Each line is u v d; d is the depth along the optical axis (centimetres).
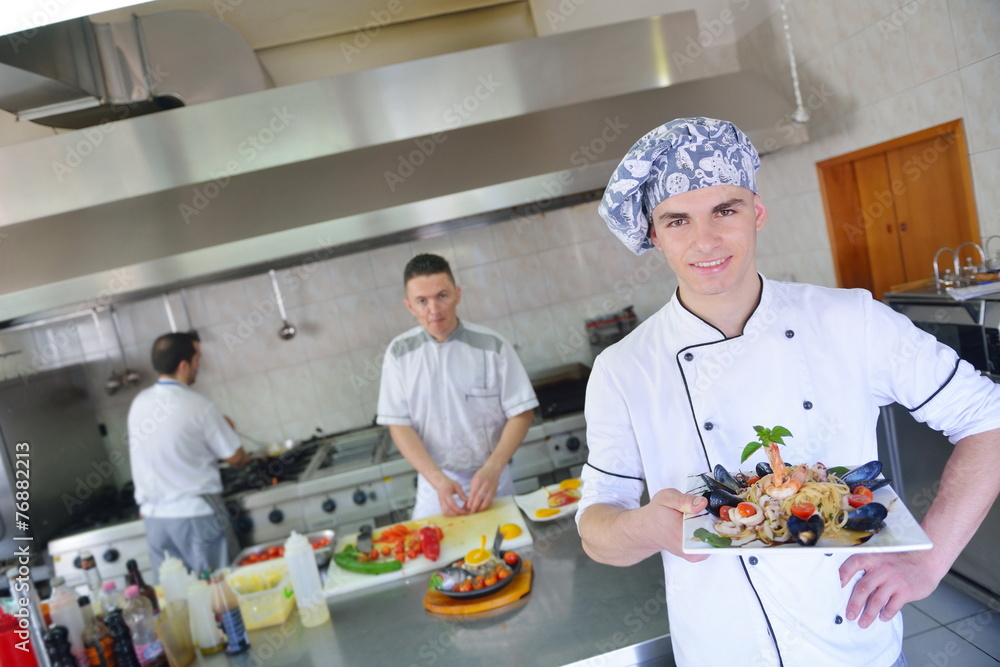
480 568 152
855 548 75
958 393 90
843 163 284
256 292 354
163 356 278
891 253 275
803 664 98
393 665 129
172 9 282
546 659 122
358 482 296
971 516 87
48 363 344
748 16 322
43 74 226
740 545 79
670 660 123
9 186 270
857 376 97
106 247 245
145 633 147
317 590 152
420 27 330
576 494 198
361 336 361
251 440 361
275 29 309
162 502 273
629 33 292
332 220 242
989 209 215
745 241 92
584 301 370
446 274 221
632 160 91
